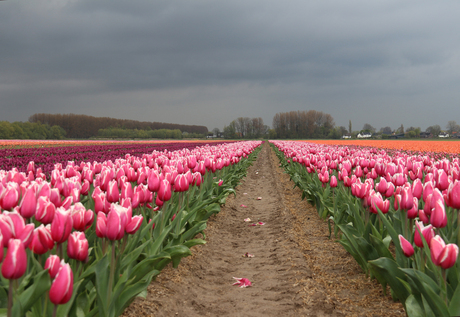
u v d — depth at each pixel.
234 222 9.09
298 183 10.96
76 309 2.71
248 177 18.89
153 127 163.12
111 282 2.88
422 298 2.97
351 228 4.78
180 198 5.46
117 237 2.78
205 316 4.17
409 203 3.78
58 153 29.70
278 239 7.36
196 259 6.05
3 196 2.98
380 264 3.50
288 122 146.38
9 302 2.09
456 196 3.31
